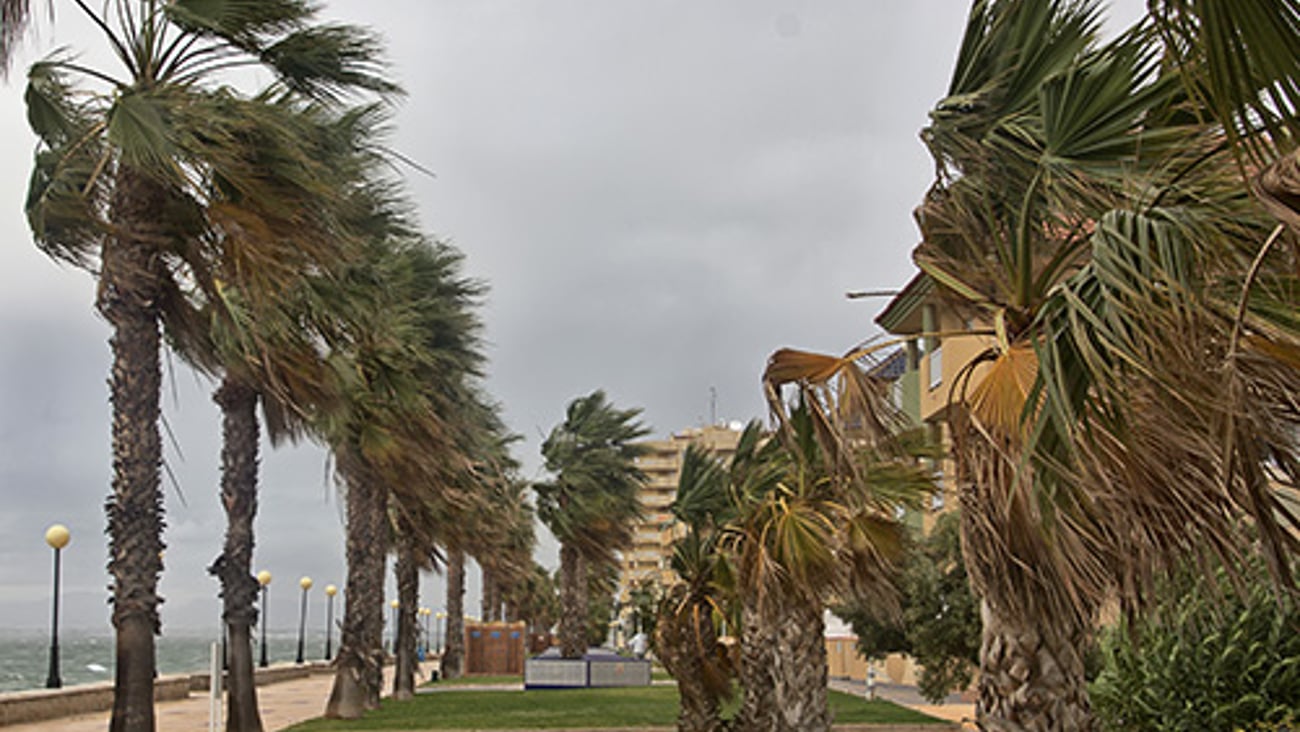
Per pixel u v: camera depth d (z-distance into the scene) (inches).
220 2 418.0
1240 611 310.3
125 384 432.5
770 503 429.4
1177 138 176.4
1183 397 142.6
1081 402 169.8
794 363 244.5
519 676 1969.7
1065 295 167.0
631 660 1411.2
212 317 515.8
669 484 4185.5
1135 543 159.6
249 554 686.5
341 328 573.6
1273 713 303.0
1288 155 105.8
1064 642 207.5
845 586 403.9
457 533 1233.4
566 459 1435.8
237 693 672.4
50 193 441.1
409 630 1206.3
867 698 1046.4
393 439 840.3
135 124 394.6
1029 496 167.6
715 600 596.7
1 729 776.3
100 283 436.5
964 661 639.8
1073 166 193.0
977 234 235.3
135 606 425.7
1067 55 202.5
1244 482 135.6
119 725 420.2
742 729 546.3
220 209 414.9
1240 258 148.6
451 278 1026.7
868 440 244.8
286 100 458.9
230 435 687.7
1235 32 102.0
